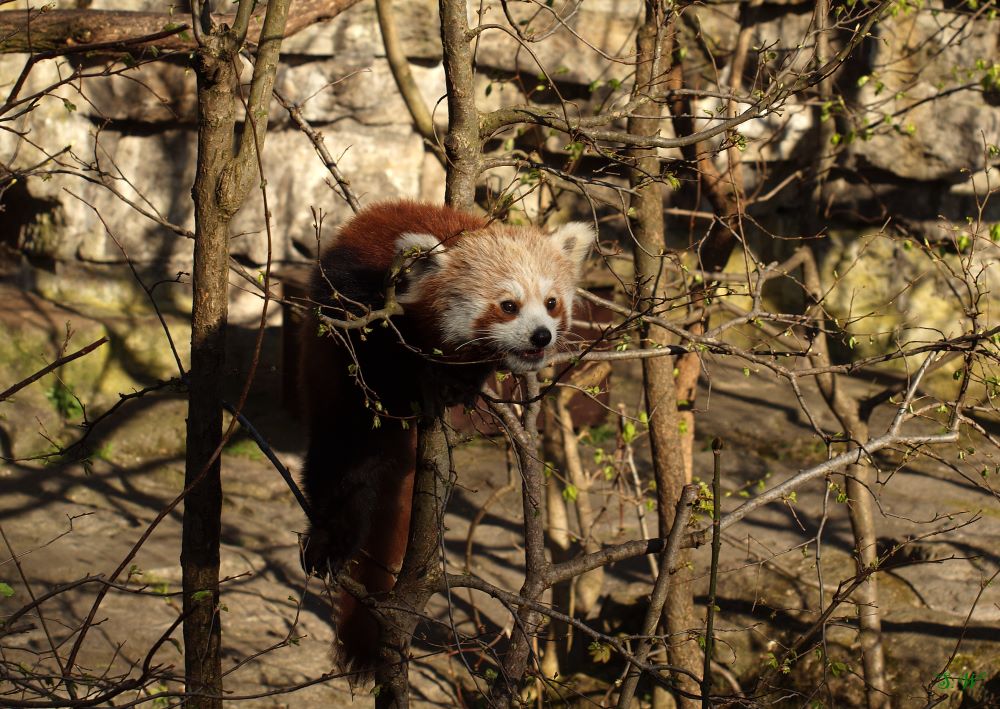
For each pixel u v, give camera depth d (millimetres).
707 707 3068
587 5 8281
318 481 4078
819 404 8414
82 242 8383
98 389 7793
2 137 8047
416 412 3471
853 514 5559
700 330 5500
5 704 2729
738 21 8367
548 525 5961
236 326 8695
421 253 3182
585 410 7930
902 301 9008
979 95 8727
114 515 6672
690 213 5297
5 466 7000
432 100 8531
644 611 5973
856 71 8648
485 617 6102
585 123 3676
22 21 4383
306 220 8547
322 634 5773
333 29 8328
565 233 4547
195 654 3543
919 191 8977
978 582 5789
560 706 5562
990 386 4418
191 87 8172
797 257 6301
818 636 5434
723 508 6797
